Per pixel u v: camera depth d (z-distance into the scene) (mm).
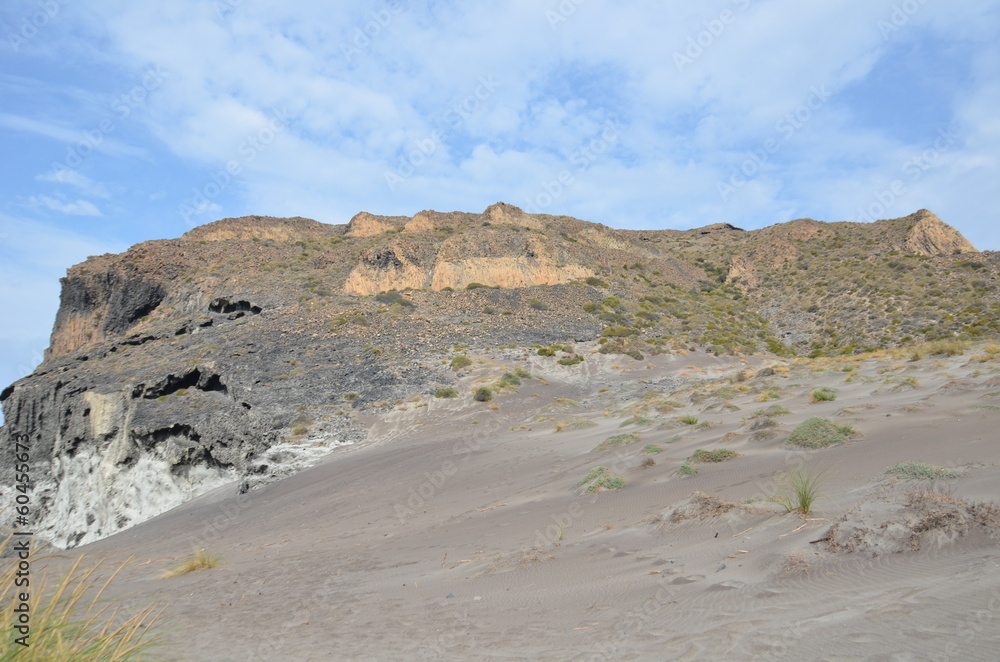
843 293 79625
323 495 28000
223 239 105125
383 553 14805
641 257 97562
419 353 55812
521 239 84062
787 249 100062
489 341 59594
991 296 67625
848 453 13016
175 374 52188
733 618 5855
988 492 7699
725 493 12016
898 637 4605
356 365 52500
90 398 49750
